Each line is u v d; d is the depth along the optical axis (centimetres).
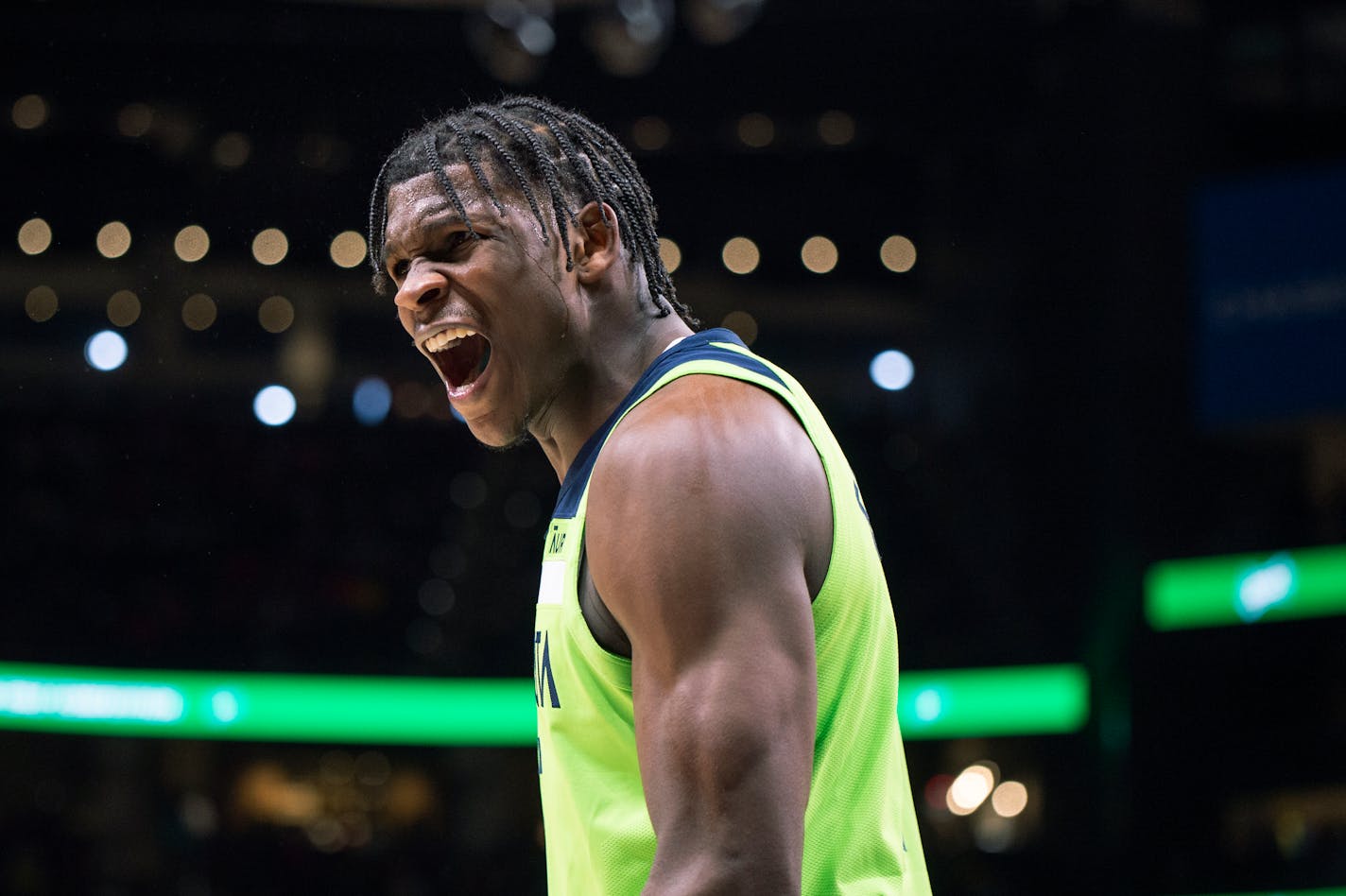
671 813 192
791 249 3441
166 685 2595
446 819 2898
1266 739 2452
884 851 227
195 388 3162
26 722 2469
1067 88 2630
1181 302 2561
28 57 1783
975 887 2652
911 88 2689
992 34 2548
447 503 3069
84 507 2798
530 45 2136
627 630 206
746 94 2667
